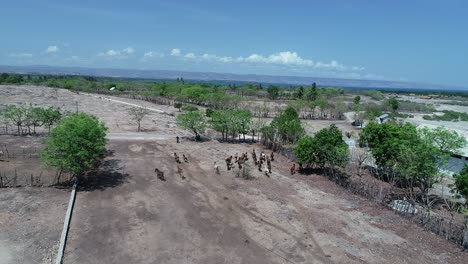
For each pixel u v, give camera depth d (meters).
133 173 36.06
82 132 31.12
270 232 25.42
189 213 27.70
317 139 39.44
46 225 24.42
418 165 29.98
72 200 27.88
